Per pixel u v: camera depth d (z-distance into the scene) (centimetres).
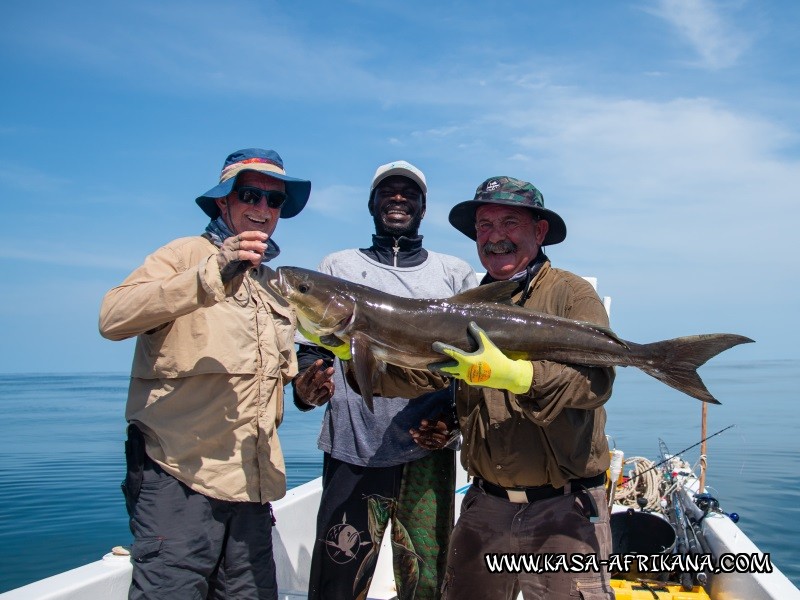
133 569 164
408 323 191
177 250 174
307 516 271
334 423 220
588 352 179
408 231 232
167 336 168
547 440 178
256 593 176
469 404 193
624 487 332
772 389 3691
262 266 199
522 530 189
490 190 195
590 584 183
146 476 167
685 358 179
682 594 245
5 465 946
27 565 459
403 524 217
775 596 208
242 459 173
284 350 190
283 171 194
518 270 202
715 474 786
